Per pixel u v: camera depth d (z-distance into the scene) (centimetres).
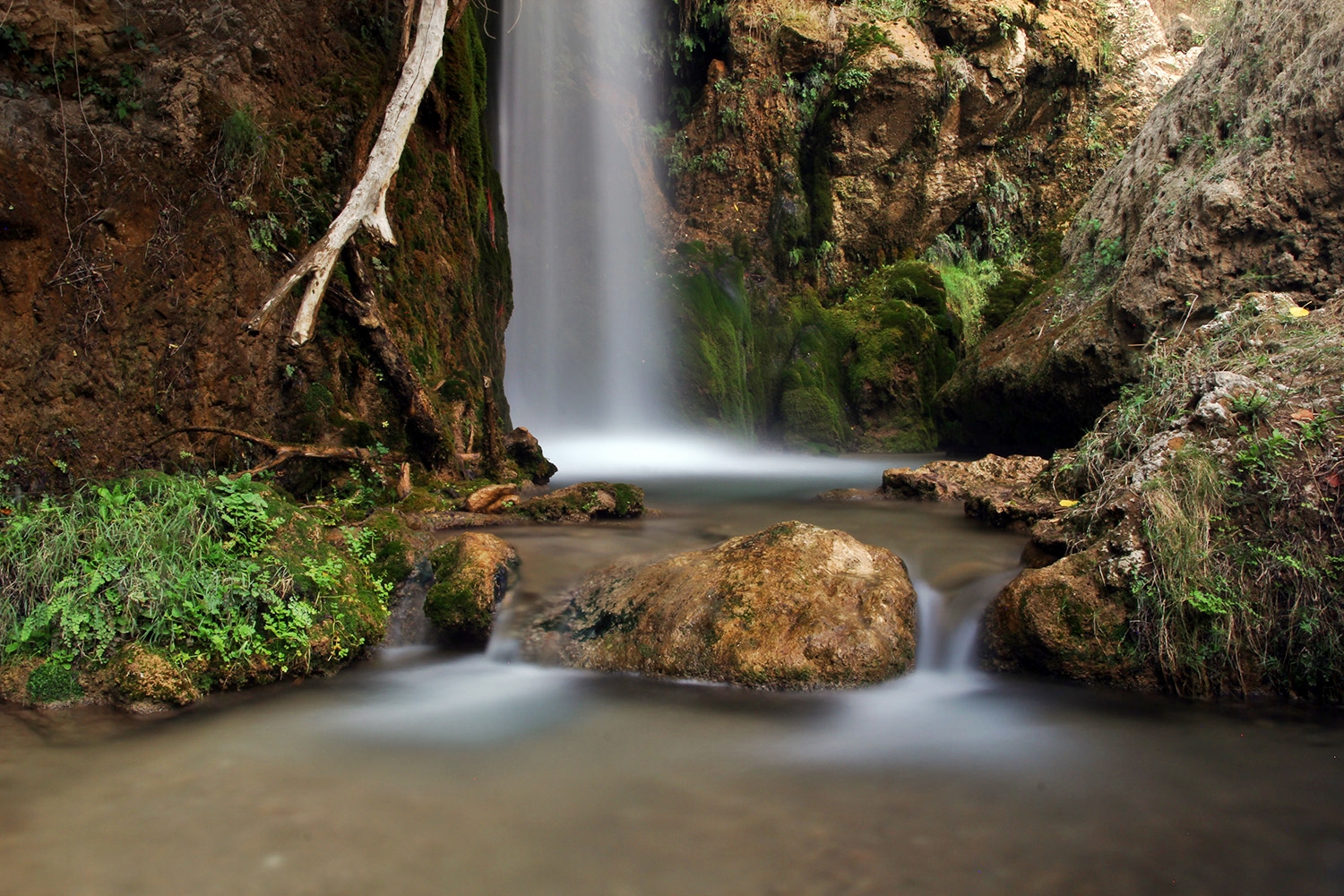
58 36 591
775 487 1122
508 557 600
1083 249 1273
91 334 598
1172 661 471
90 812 358
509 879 314
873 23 1812
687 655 502
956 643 533
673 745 425
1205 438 524
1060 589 497
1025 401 1200
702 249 1806
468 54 1087
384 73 888
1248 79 979
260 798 371
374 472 764
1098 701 472
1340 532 464
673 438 1639
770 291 1833
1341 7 862
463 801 371
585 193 1739
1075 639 487
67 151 586
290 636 501
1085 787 380
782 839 340
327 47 827
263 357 730
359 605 546
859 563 542
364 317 810
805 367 1753
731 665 489
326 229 777
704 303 1712
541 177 1673
